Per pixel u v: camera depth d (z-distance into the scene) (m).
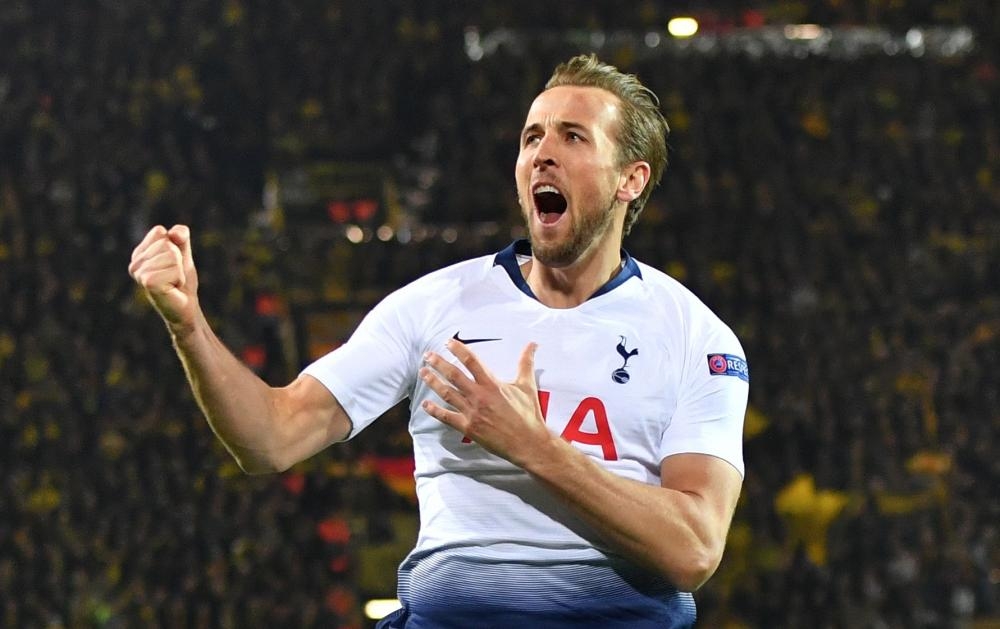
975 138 24.19
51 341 20.16
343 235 22.25
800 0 25.97
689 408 3.64
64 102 23.83
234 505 17.64
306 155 23.88
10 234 21.70
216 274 21.11
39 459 18.52
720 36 25.70
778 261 21.78
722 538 3.46
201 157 23.38
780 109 24.30
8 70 24.19
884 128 24.25
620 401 3.55
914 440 18.89
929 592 17.16
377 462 18.41
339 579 16.89
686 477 3.55
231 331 20.56
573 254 3.62
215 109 24.14
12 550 17.11
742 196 23.05
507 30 25.41
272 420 3.48
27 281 20.95
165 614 16.36
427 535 3.58
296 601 16.42
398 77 24.66
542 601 3.46
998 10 25.80
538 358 3.59
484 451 3.52
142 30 24.70
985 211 23.08
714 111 24.20
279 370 20.48
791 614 16.67
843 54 25.55
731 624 16.70
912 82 24.83
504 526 3.49
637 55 25.23
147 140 23.59
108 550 17.08
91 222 22.14
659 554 3.33
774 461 18.58
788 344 20.28
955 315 20.98
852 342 20.48
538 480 3.26
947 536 17.62
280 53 24.75
